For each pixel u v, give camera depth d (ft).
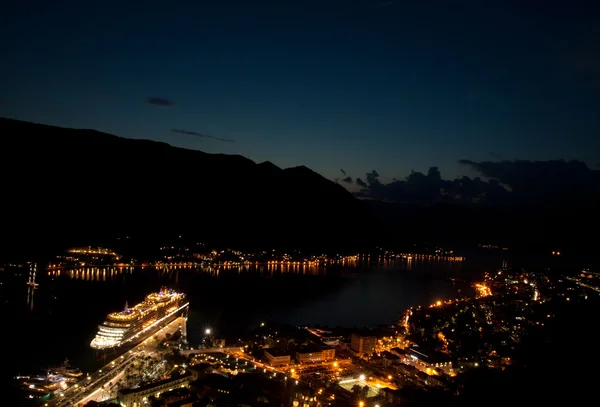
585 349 155.12
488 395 169.07
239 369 535.60
